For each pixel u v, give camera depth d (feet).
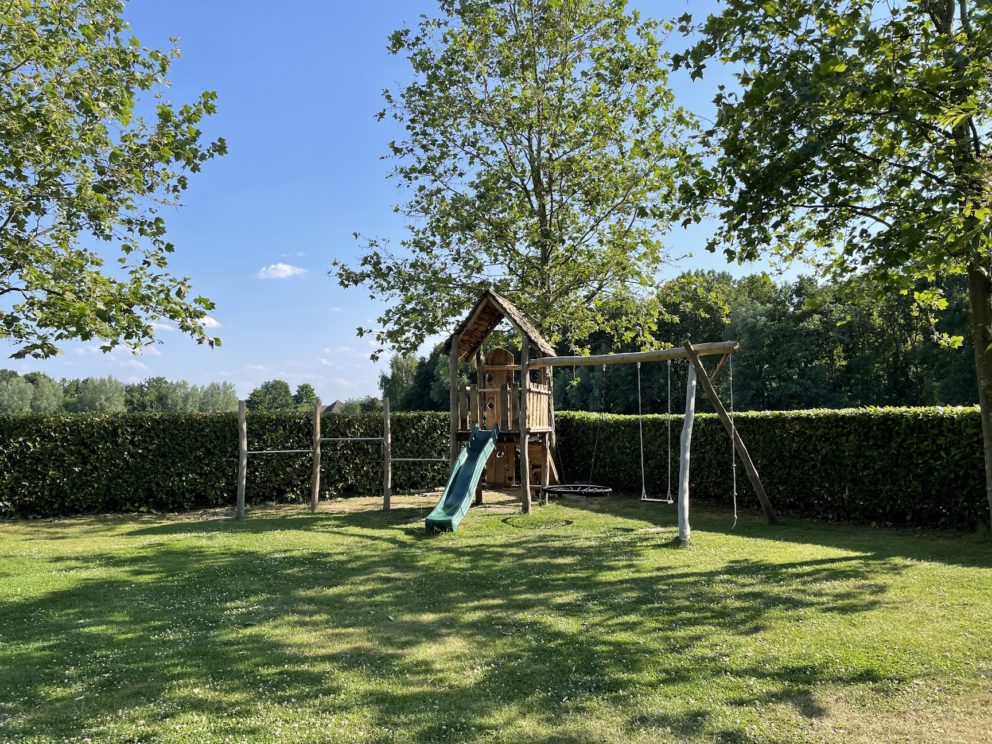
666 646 17.26
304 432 54.60
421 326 62.03
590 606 21.24
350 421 56.34
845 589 22.20
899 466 35.50
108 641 18.42
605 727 12.93
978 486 32.12
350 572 26.99
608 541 32.60
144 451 49.96
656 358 39.40
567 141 59.21
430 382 214.69
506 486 60.80
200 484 50.88
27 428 47.75
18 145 30.14
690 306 64.23
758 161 23.13
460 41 58.59
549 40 58.29
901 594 21.38
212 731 12.98
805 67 21.47
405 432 58.03
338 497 55.47
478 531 36.88
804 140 22.21
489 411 56.34
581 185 59.72
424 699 14.39
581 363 42.73
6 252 29.86
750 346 141.18
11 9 29.68
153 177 35.40
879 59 21.30
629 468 54.54
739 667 15.66
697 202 25.38
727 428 36.27
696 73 22.90
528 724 13.12
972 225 19.36
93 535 38.93
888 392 137.28
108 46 34.19
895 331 134.72
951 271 27.25
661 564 26.99
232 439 52.19
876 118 21.77
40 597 23.34
